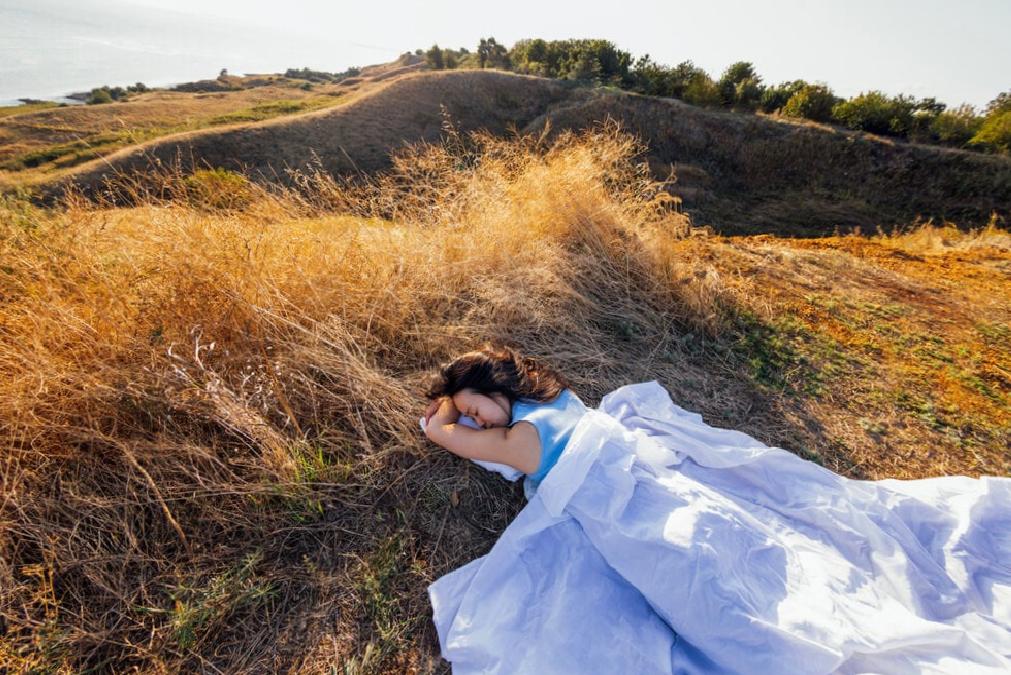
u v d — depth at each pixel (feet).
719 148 81.41
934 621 5.44
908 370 11.19
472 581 5.72
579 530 5.92
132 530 5.92
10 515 5.77
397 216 12.08
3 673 4.73
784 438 8.98
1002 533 6.31
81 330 7.06
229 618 5.44
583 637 4.99
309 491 6.57
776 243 19.03
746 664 4.77
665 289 12.13
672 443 7.30
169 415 6.81
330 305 9.19
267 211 10.72
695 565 5.06
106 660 5.01
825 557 5.99
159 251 8.35
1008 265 18.56
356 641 5.43
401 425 7.60
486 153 13.79
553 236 12.76
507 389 6.66
